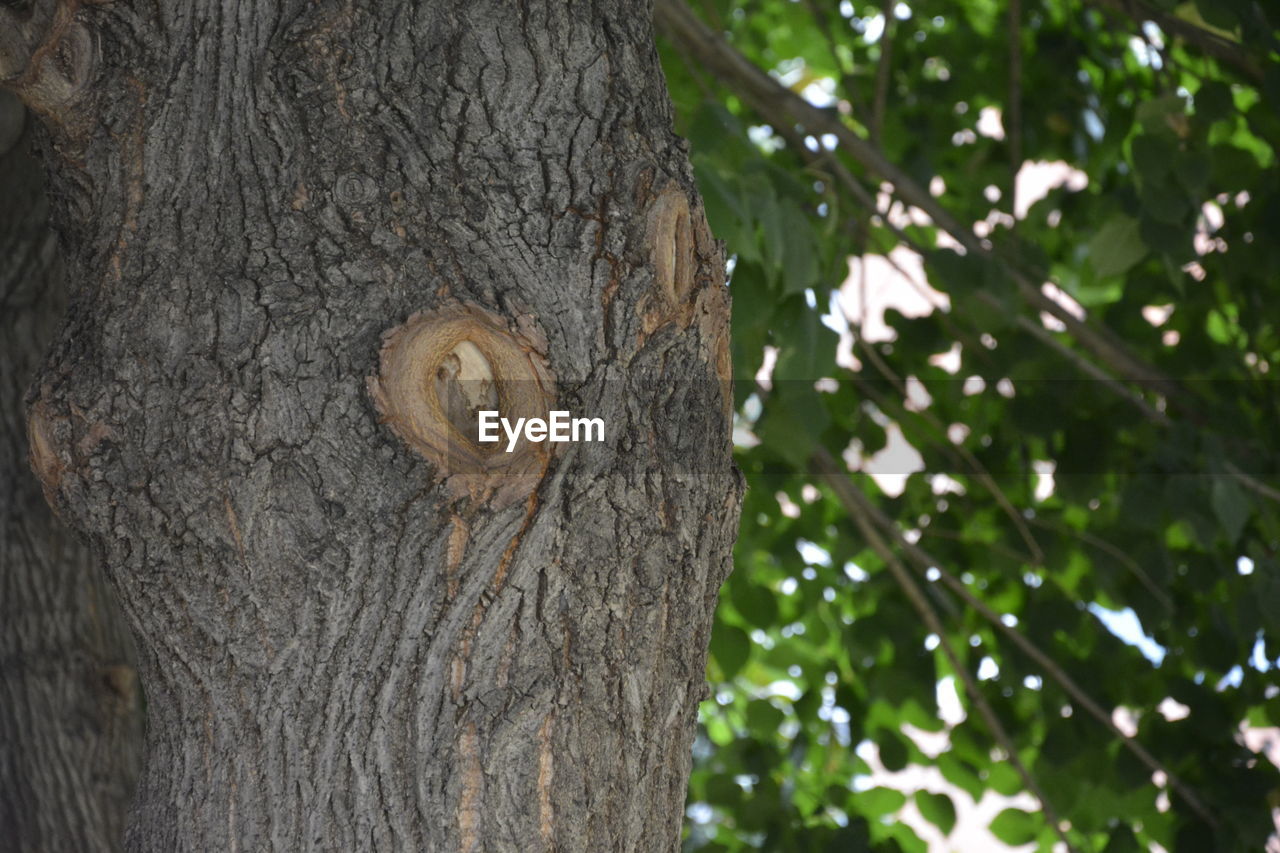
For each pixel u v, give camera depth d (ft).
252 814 6.64
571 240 6.75
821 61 16.58
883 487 13.92
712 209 8.29
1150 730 12.30
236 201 6.74
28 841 8.42
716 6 10.77
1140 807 12.51
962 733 13.29
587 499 6.69
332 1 6.81
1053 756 12.03
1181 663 12.92
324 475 6.62
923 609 11.66
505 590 6.64
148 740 6.86
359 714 6.63
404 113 6.76
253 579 6.64
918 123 14.57
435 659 6.63
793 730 15.14
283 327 6.64
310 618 6.64
